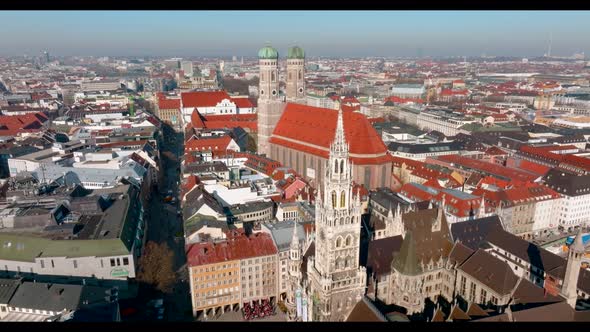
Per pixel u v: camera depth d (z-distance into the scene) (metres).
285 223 162.75
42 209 162.12
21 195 189.25
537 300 106.62
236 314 140.88
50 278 142.00
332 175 100.94
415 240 134.62
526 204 196.00
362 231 167.38
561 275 127.12
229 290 140.75
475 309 102.06
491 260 122.38
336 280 105.88
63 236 148.00
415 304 123.62
